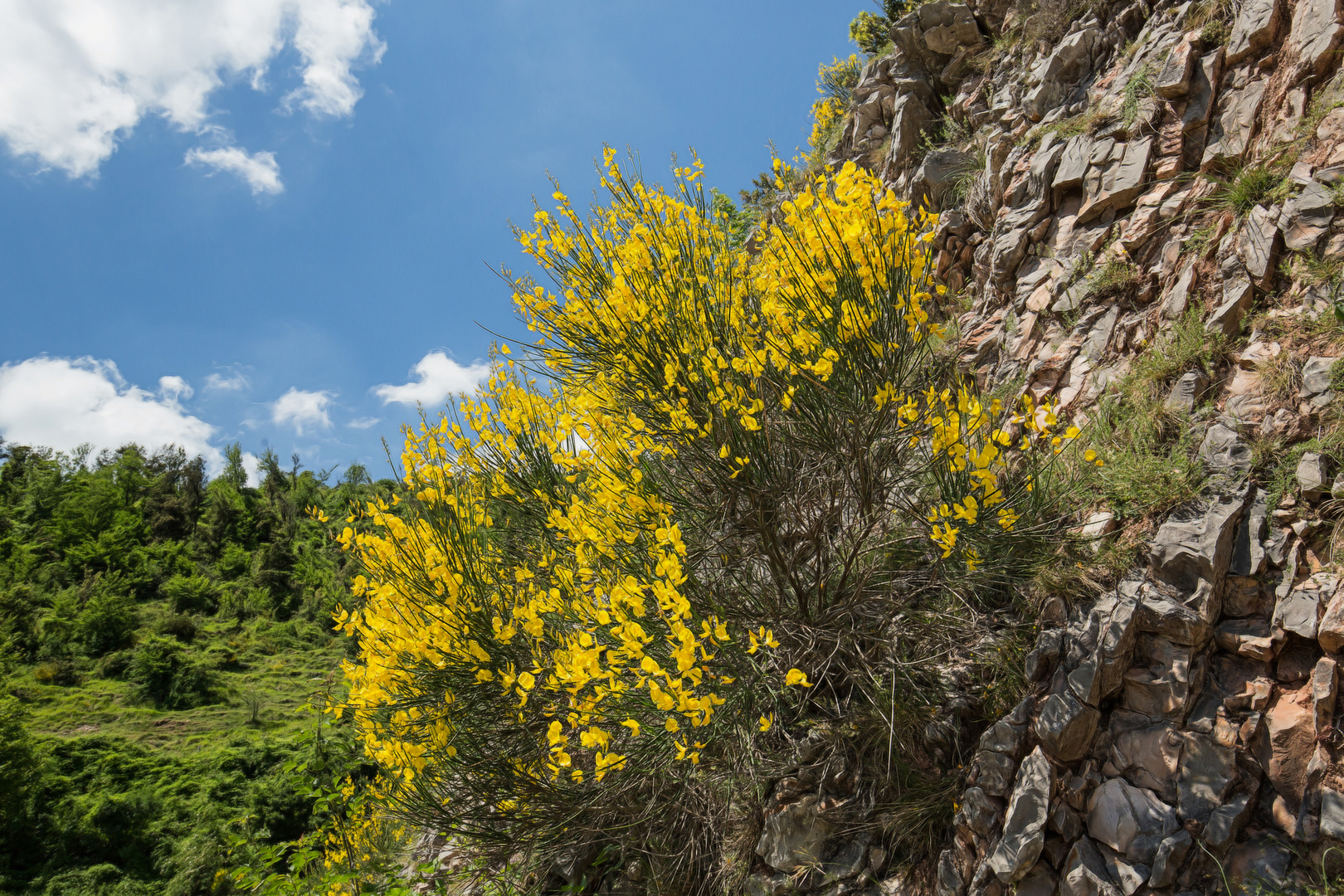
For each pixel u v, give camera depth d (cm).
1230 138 362
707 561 333
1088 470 303
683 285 305
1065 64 503
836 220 283
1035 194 457
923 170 568
